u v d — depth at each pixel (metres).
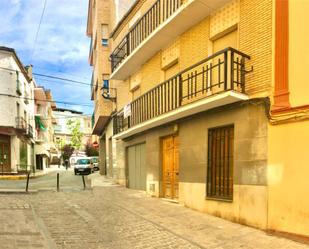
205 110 9.84
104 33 24.17
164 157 13.21
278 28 7.66
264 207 7.62
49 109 54.16
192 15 10.40
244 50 8.71
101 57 23.89
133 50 14.66
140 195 14.10
